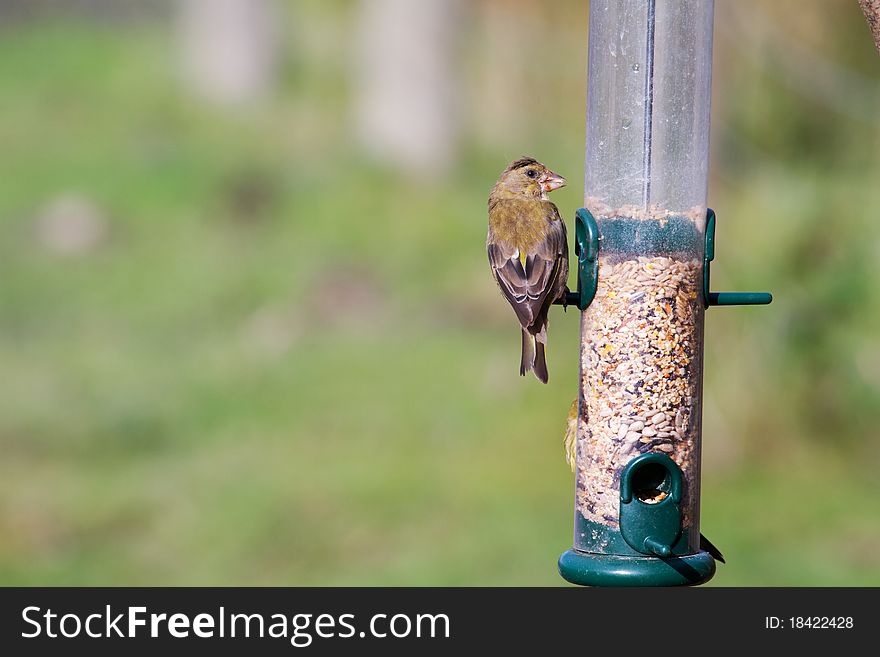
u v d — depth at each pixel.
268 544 13.92
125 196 23.83
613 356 7.27
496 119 24.66
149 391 17.39
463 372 17.28
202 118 28.08
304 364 17.91
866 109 15.91
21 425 16.53
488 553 13.32
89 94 29.91
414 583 12.84
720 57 15.99
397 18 24.94
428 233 22.06
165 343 18.98
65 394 17.33
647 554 7.05
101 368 18.09
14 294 20.55
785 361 14.34
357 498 14.47
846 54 16.31
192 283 20.75
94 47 33.41
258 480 15.09
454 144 24.78
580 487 7.32
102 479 15.40
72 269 21.31
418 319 19.16
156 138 26.78
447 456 15.34
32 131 27.27
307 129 26.86
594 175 7.42
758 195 14.94
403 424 16.20
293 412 16.77
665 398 7.22
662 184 7.33
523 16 23.72
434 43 24.77
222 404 17.08
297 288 20.39
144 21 37.66
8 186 24.39
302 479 15.05
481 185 24.23
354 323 19.19
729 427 14.30
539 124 23.41
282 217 22.91
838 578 12.52
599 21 7.41
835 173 15.76
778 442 14.33
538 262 8.45
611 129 7.38
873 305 14.37
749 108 16.00
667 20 7.33
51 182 24.48
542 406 16.03
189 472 15.44
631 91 7.35
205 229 22.61
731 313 14.40
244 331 19.31
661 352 7.24
